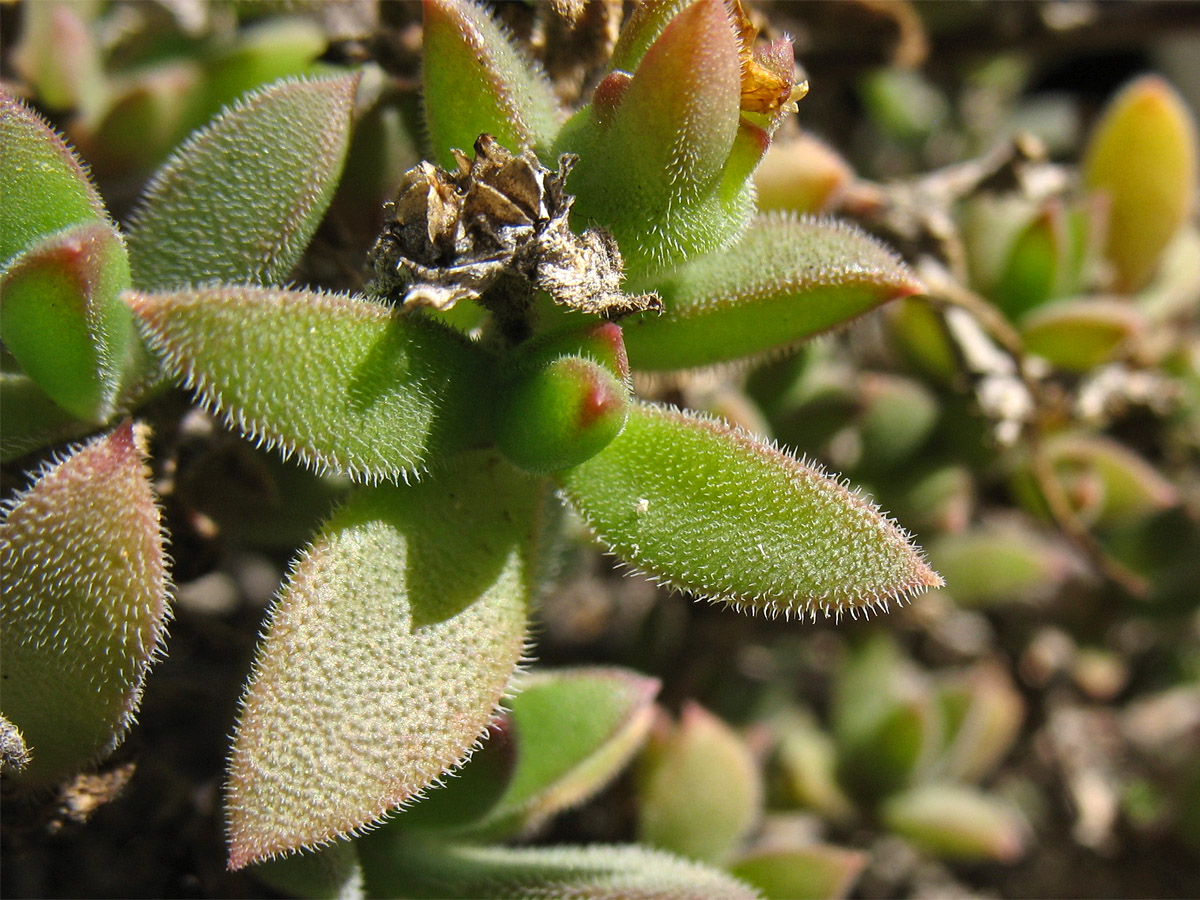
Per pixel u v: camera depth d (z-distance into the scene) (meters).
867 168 0.22
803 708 0.18
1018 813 0.19
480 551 0.11
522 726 0.12
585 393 0.10
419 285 0.10
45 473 0.10
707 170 0.10
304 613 0.10
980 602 0.17
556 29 0.12
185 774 0.12
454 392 0.11
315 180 0.11
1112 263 0.17
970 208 0.16
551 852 0.12
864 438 0.16
